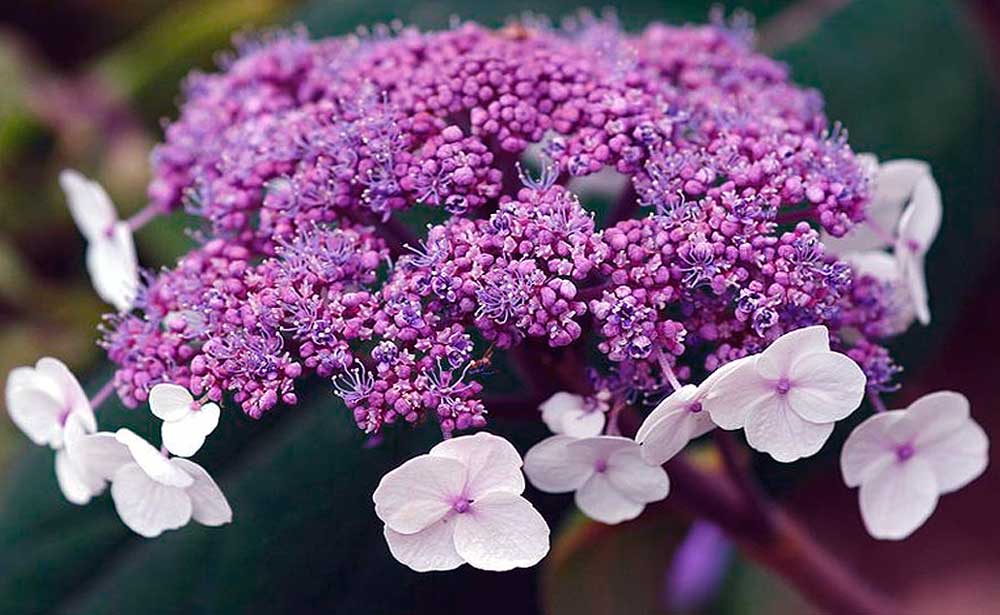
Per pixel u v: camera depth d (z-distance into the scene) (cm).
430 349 34
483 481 34
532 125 36
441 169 36
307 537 45
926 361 52
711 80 40
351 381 36
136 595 46
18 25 64
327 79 39
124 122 59
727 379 34
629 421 38
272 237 36
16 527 46
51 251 61
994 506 70
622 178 46
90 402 39
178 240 51
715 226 35
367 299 35
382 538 45
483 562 34
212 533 45
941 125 52
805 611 63
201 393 35
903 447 37
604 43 40
